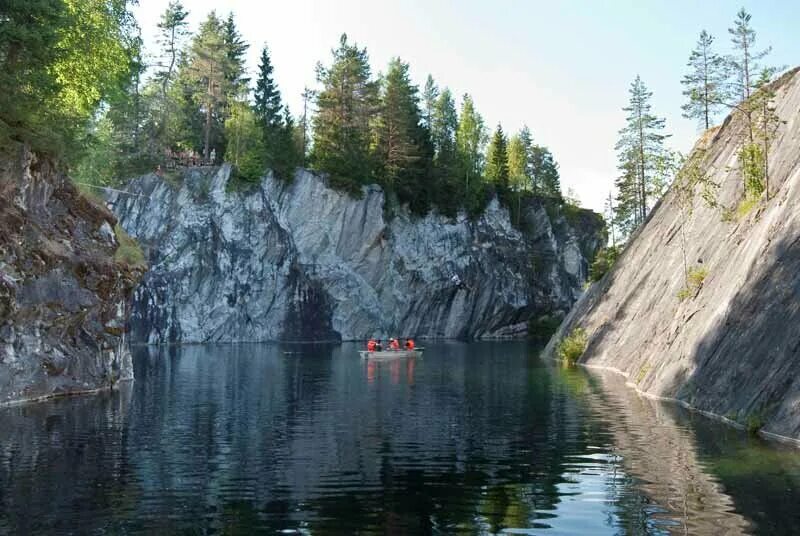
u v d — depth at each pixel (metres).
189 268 81.06
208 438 20.02
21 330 28.30
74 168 35.88
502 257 112.38
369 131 101.94
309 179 92.44
